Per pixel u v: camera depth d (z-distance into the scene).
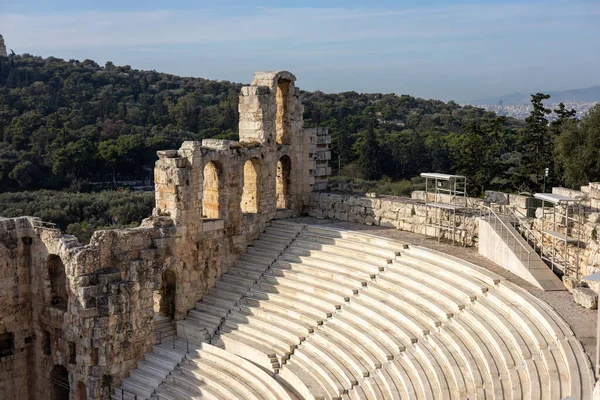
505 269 38.94
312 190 58.66
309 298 44.34
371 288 42.28
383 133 124.19
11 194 85.06
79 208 82.31
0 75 148.75
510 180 76.62
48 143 104.38
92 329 43.19
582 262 36.00
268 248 51.94
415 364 33.84
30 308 47.47
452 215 47.16
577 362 27.20
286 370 39.38
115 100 148.75
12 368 47.19
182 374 42.78
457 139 107.50
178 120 133.38
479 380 29.61
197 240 48.75
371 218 53.59
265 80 54.47
